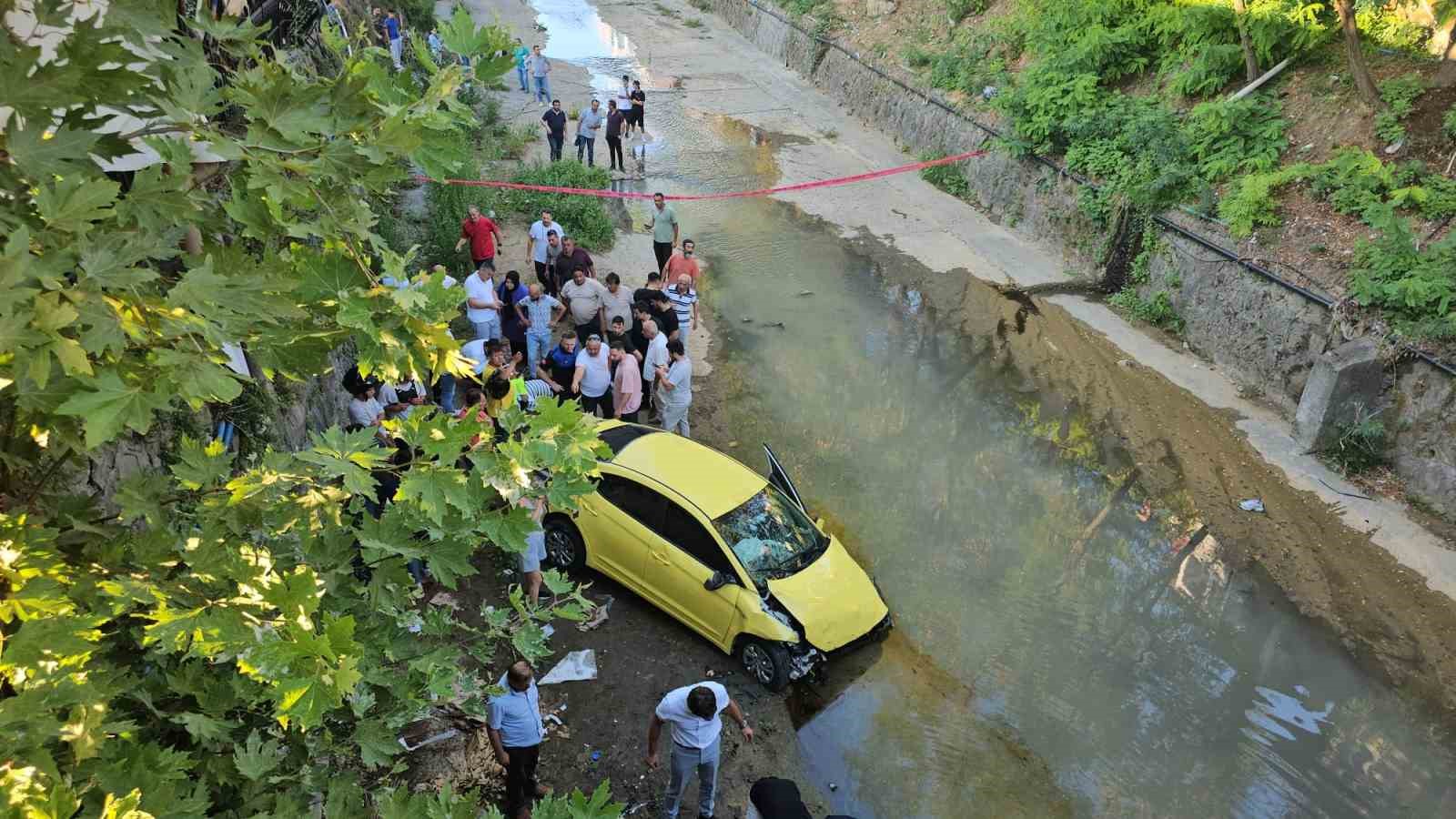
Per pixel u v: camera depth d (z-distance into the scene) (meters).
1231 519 10.64
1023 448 11.92
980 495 11.02
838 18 27.27
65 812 2.22
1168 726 8.02
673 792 6.62
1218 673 8.60
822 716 7.93
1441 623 9.21
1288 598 9.52
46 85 2.29
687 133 23.02
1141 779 7.49
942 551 10.08
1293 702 8.34
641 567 8.77
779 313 15.02
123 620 3.48
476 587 9.00
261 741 3.45
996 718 8.02
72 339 2.22
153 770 2.85
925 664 8.56
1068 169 16.92
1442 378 10.84
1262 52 15.54
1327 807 7.32
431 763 6.76
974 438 12.09
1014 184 18.41
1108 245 15.91
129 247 2.40
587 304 12.33
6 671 2.42
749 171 20.89
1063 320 15.03
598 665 8.25
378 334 2.86
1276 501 10.91
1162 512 10.78
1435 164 13.10
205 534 3.17
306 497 3.43
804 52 27.62
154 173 2.63
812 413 12.45
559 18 33.16
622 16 33.94
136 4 2.49
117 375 2.40
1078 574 9.81
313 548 3.39
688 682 8.13
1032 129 17.78
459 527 3.33
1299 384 12.45
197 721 3.08
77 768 2.64
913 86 22.38
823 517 10.49
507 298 12.09
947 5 23.86
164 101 2.63
